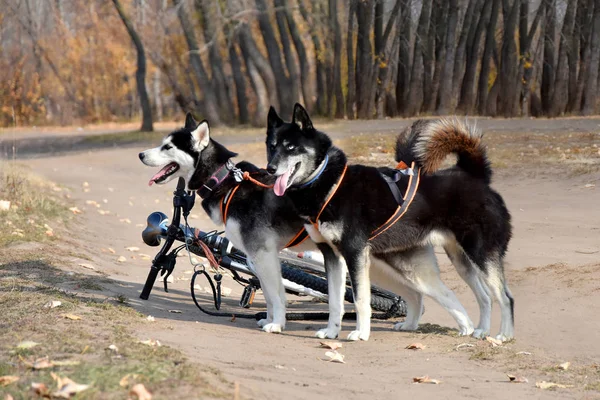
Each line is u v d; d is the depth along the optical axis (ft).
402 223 20.10
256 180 21.36
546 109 110.73
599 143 60.85
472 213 19.99
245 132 97.50
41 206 39.70
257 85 110.93
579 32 109.40
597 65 106.11
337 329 20.54
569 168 49.16
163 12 127.75
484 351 18.71
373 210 19.85
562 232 32.86
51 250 30.01
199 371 13.56
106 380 12.46
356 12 119.14
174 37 126.00
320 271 25.59
